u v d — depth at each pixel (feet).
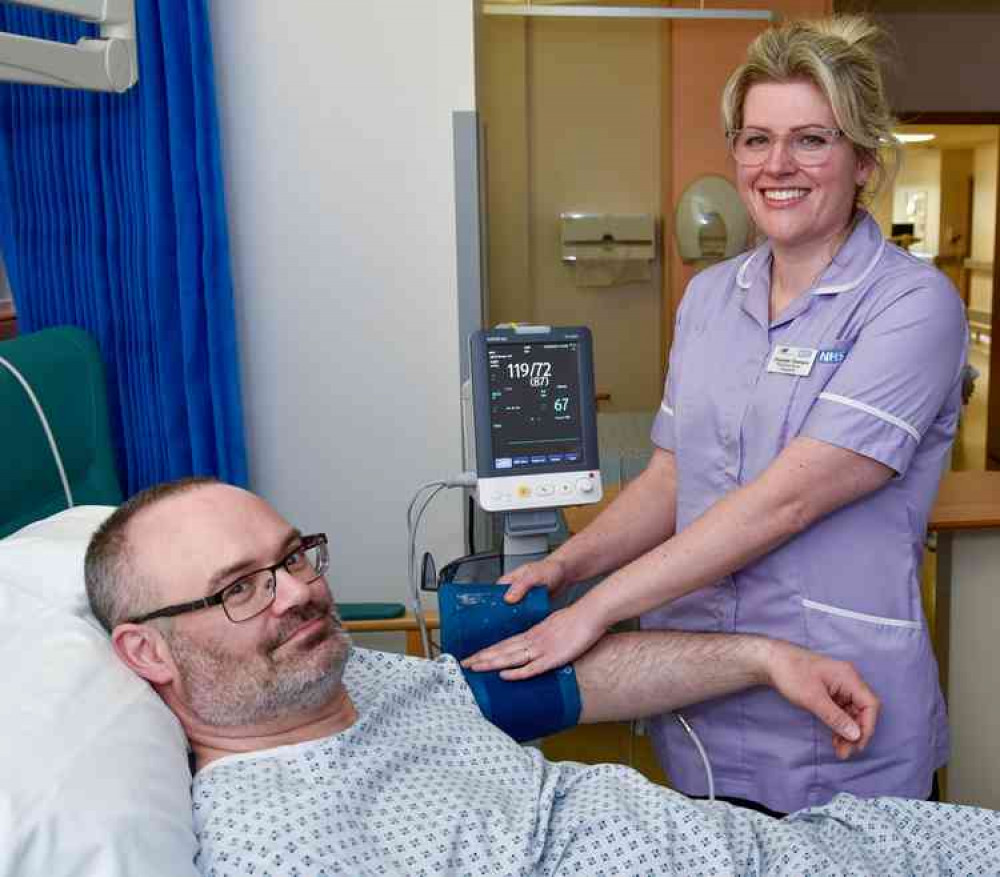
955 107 19.56
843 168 4.68
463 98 8.28
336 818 3.70
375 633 8.82
